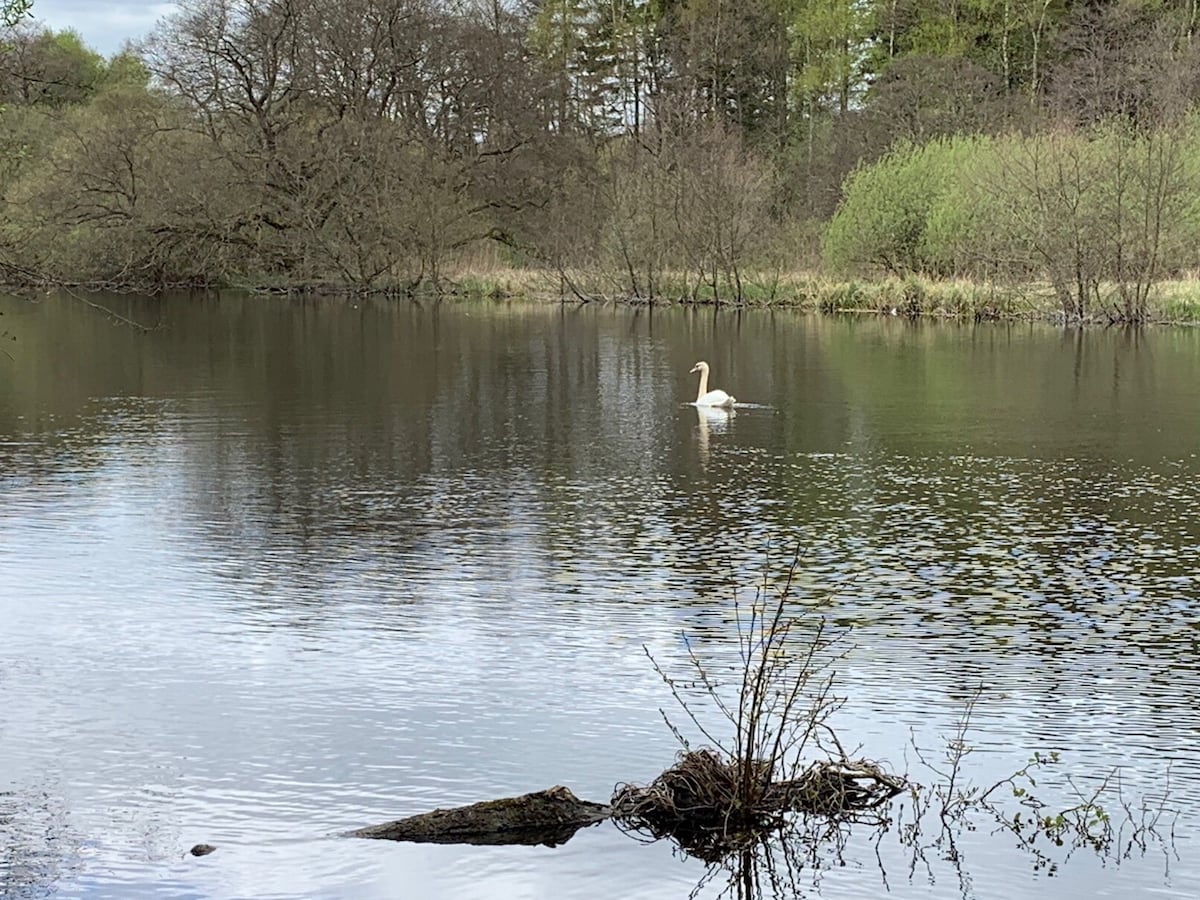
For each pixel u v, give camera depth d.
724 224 53.50
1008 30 74.75
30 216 45.44
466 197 61.69
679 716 9.65
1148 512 16.27
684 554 14.34
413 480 18.30
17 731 9.34
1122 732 9.41
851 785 8.56
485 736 9.29
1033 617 12.05
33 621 11.88
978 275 49.22
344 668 10.66
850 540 14.95
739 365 32.44
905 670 10.65
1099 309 44.09
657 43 78.12
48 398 26.38
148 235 54.66
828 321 46.31
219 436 21.92
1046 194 43.97
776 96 80.19
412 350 36.09
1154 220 43.06
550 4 79.69
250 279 61.78
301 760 8.90
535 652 11.06
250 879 7.34
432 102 63.00
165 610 12.22
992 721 9.60
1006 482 18.11
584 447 21.03
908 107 66.19
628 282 56.06
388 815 8.13
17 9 12.69
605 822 8.05
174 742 9.17
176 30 56.22
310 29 58.16
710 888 7.34
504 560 14.07
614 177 57.81
